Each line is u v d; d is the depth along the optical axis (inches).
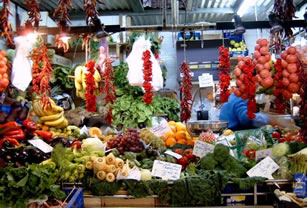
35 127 119.6
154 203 91.1
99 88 143.9
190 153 113.0
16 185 75.0
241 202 91.4
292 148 104.1
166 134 135.9
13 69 123.2
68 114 168.7
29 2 109.5
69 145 114.9
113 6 242.4
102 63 139.5
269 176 95.3
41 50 122.3
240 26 116.9
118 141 111.3
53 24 199.8
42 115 138.3
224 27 123.2
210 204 90.4
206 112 194.2
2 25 105.2
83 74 138.8
